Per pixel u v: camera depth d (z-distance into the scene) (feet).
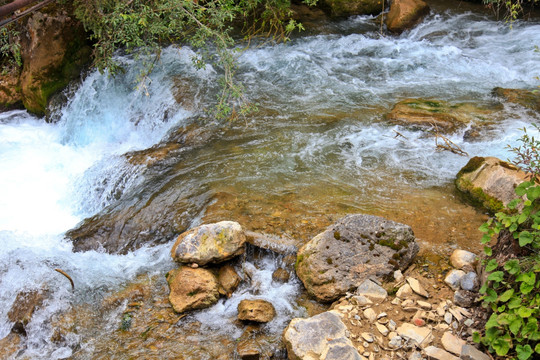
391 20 32.55
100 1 22.82
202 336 13.20
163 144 22.26
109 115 26.27
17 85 27.84
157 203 18.12
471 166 17.54
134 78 26.78
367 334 11.81
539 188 11.41
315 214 16.63
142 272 15.57
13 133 25.94
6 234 18.07
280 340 12.77
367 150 20.39
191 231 15.29
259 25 31.91
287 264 14.90
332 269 13.61
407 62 28.53
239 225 15.20
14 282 15.64
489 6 34.47
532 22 32.45
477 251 14.55
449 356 10.96
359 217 14.16
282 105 24.44
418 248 14.08
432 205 16.83
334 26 33.24
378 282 13.38
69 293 14.98
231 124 22.90
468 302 12.41
